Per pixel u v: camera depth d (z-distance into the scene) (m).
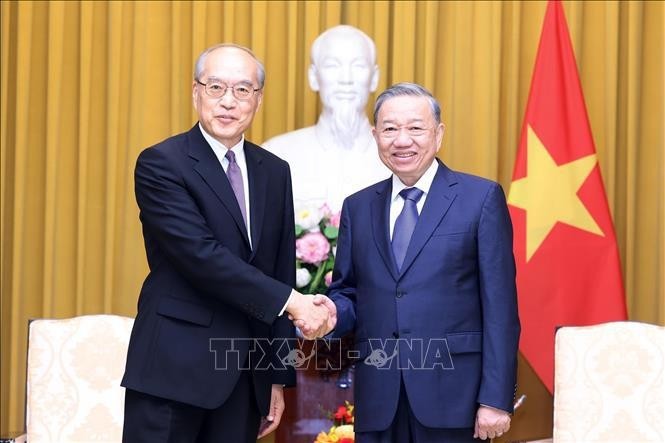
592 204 3.83
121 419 3.26
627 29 4.38
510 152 4.43
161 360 2.52
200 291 2.58
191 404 2.50
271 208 2.71
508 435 4.19
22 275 4.38
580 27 4.39
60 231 4.43
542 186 3.85
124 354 3.30
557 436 3.07
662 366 3.01
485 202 2.68
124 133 4.41
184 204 2.55
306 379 3.29
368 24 4.48
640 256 4.33
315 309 2.59
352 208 2.88
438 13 4.45
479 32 4.40
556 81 3.95
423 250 2.66
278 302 2.54
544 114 3.92
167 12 4.45
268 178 2.73
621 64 4.40
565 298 3.76
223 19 4.43
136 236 4.38
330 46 3.94
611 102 4.31
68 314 4.43
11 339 4.34
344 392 3.29
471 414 2.60
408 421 2.65
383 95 2.73
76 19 4.43
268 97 4.47
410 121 2.66
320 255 3.28
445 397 2.59
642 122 4.35
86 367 3.28
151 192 2.58
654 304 4.29
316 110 4.43
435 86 4.44
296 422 3.28
